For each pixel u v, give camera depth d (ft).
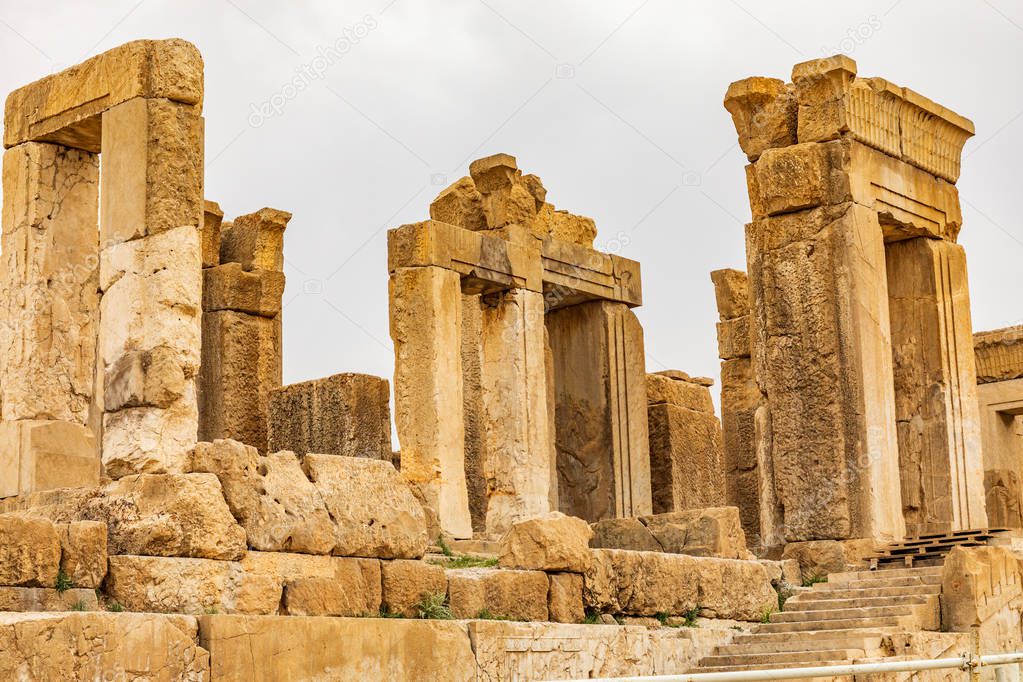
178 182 54.60
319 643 47.70
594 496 92.84
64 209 60.59
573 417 94.43
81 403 59.93
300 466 52.95
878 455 72.38
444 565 61.00
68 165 60.90
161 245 53.93
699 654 61.00
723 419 99.09
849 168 74.13
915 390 79.41
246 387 89.71
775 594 67.31
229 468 50.60
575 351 94.89
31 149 60.03
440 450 77.66
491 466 83.66
